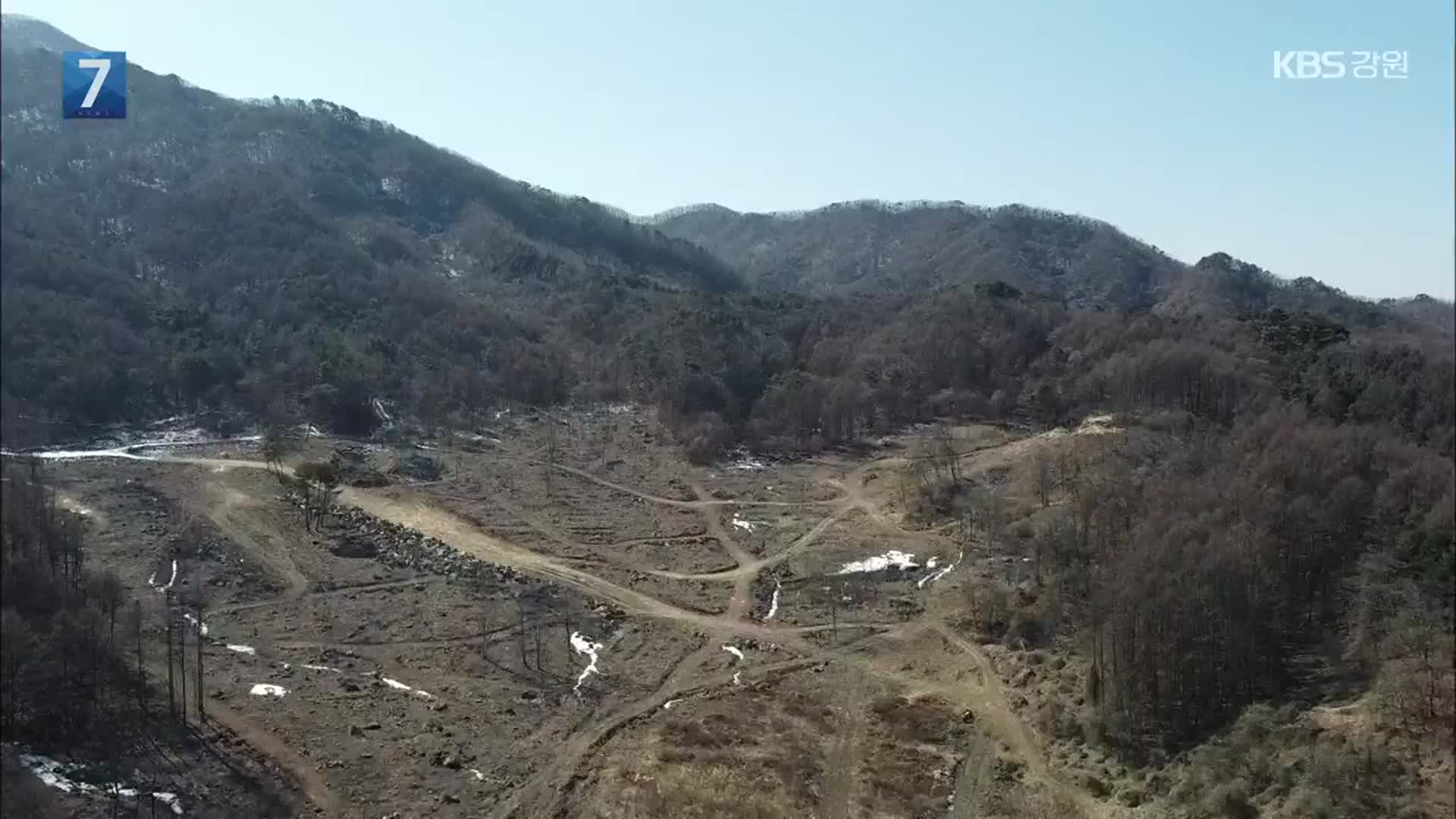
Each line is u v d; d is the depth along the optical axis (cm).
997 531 10869
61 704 6419
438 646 8338
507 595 9475
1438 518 7612
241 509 10975
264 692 7262
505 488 12825
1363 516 8281
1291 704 6438
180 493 11169
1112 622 7044
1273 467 8838
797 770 6575
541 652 8325
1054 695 7444
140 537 9838
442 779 6297
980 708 7512
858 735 7138
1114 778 6462
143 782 5925
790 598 9831
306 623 8638
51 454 10975
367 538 10756
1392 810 5228
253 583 9362
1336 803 5328
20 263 10650
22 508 7669
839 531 11794
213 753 6356
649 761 6588
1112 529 8750
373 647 8269
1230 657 6775
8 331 10169
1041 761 6794
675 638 8781
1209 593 6844
